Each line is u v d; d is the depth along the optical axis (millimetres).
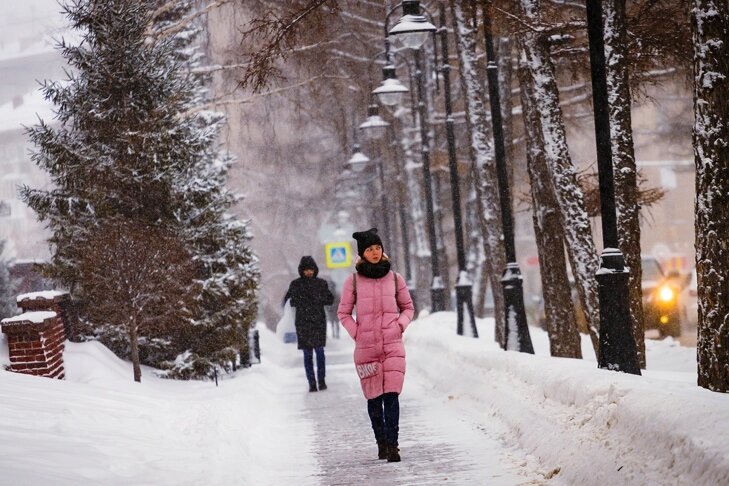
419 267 124062
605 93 32000
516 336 47469
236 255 51125
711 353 27219
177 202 50094
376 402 29422
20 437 23641
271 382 54969
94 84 48719
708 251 27156
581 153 124875
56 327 40844
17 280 88000
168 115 49938
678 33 46625
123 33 49125
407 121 119500
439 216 112438
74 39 53094
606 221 31859
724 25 27062
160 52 50156
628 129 44312
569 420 26109
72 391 32906
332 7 48125
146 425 29625
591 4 31969
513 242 48281
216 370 47688
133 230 44062
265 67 47156
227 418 33281
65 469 21016
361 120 119688
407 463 28141
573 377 28031
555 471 24078
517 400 32125
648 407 21578
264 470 28047
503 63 84375
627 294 31625
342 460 29594
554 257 49594
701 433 18797
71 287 48406
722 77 27000
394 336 29266
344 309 29438
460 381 42906
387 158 123562
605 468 21547
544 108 47250
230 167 60250
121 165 48719
